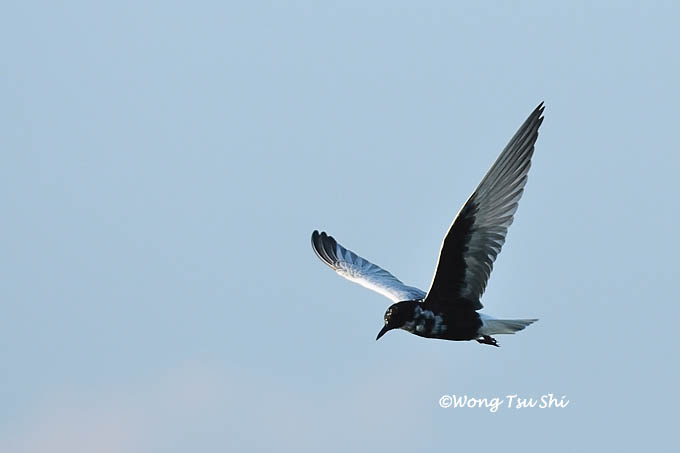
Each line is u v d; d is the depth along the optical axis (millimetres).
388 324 16062
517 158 15008
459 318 15992
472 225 15297
